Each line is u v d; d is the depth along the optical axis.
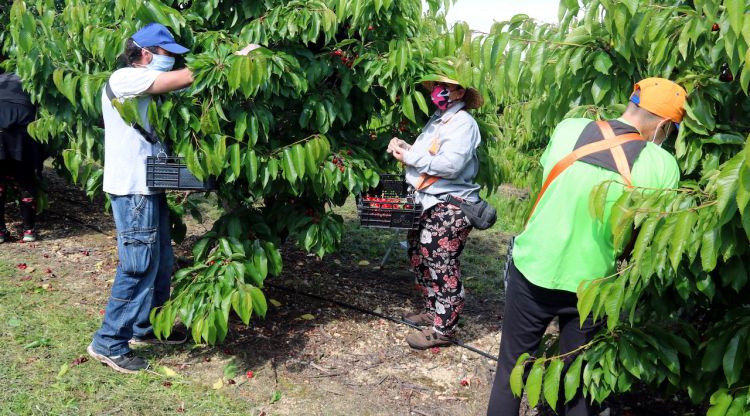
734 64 2.29
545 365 3.11
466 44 2.70
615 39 2.62
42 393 3.30
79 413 3.17
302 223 3.98
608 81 2.84
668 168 2.45
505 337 2.95
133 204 3.37
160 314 3.49
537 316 2.82
